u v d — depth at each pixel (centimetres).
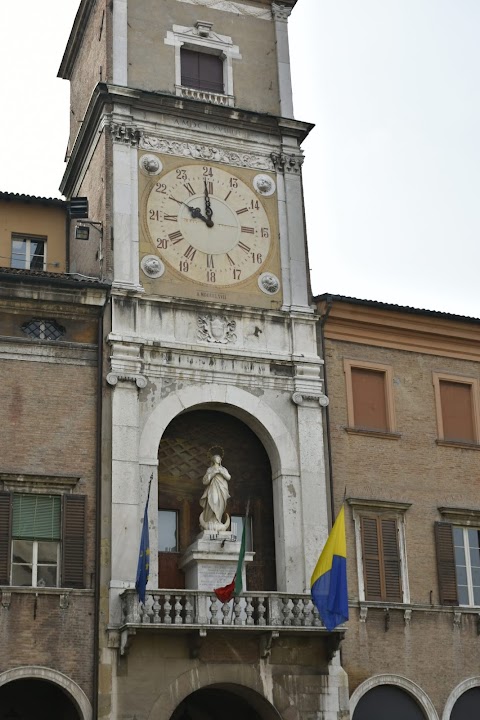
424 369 3612
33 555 2984
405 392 3553
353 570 3278
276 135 3666
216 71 3747
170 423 3303
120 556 2995
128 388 3164
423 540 3397
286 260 3519
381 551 3331
